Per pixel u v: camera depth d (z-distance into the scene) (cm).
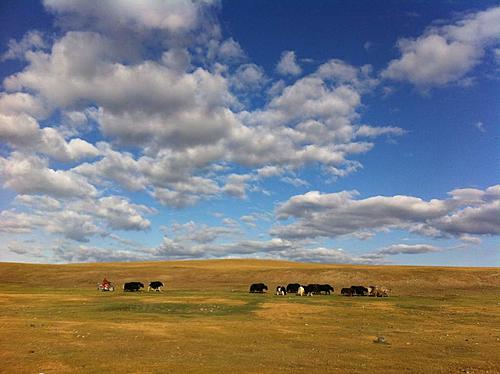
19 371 1792
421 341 2716
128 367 1862
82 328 2903
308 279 8406
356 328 3247
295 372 1828
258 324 3300
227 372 1803
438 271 8594
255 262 13450
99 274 9369
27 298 5141
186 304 4500
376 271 8762
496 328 3353
